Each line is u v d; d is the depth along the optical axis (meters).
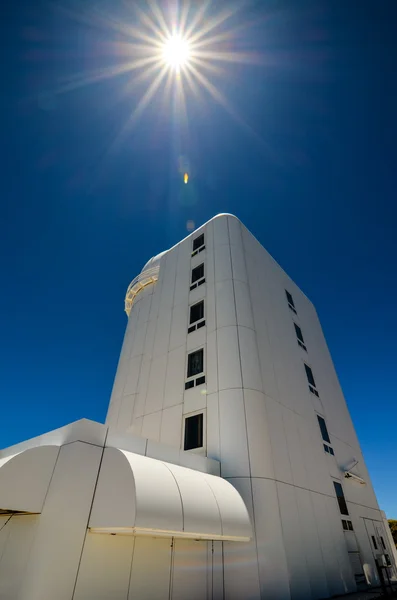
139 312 21.91
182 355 15.31
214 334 14.36
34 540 6.55
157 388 15.45
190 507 7.18
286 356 17.14
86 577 6.46
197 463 10.08
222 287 15.84
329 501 14.10
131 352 19.64
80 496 6.96
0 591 6.45
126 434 8.67
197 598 8.44
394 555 17.98
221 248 17.80
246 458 10.44
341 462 17.61
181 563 8.61
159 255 25.92
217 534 7.41
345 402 23.81
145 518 6.09
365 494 18.78
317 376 20.69
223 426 11.41
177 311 17.77
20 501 6.54
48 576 6.00
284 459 12.21
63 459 7.48
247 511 8.91
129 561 7.41
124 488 6.60
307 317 24.62
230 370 12.63
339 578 11.71
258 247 20.97
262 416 11.77
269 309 17.78
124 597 6.95
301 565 9.93
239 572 8.71
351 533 14.69
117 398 17.94
